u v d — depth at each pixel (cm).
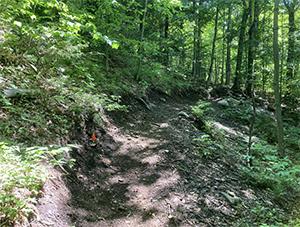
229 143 1022
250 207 628
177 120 999
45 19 852
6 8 666
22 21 725
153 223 502
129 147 729
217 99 1750
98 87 878
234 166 807
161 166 674
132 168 650
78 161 582
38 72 657
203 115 1163
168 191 590
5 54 635
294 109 1808
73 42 735
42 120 566
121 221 491
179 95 1517
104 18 1081
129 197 556
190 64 2709
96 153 648
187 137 872
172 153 742
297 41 1727
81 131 657
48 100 620
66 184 504
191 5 2083
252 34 1449
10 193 370
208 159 784
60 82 664
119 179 602
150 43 1311
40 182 430
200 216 548
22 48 652
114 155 679
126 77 1161
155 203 549
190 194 602
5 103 534
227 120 1403
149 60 1470
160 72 1479
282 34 1989
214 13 2245
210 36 2861
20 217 364
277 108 1016
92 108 725
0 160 390
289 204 714
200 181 661
